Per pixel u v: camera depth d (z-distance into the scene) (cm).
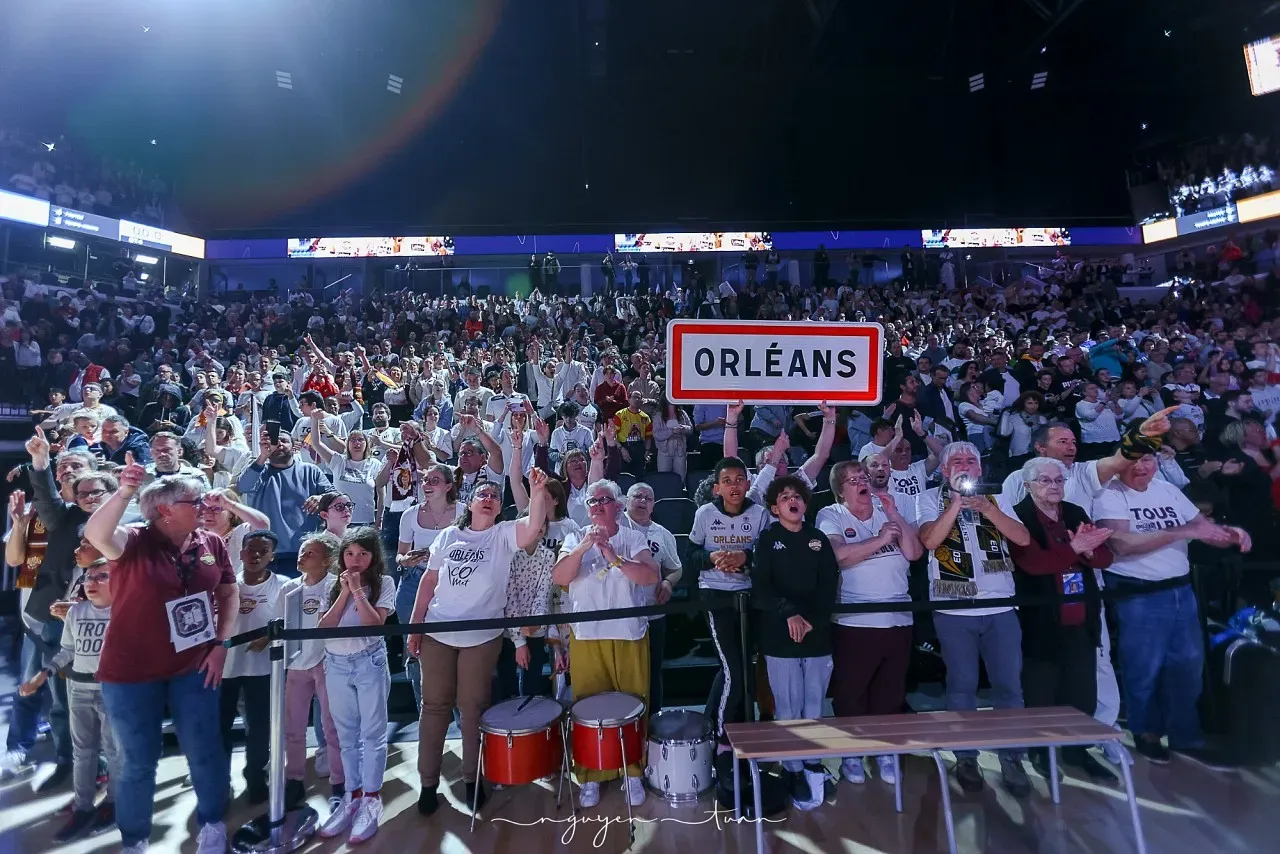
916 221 2098
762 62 2200
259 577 359
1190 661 368
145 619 279
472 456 530
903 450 518
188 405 898
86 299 1510
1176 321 1432
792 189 2409
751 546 366
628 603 357
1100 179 2344
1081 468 397
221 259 2064
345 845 312
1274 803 324
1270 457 451
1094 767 355
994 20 1978
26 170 1756
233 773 381
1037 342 1096
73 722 321
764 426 801
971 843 301
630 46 2153
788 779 341
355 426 789
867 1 1912
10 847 309
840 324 285
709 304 1628
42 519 365
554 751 328
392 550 565
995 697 353
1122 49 2091
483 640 343
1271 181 1797
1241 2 1836
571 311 1666
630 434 729
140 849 290
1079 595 332
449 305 1775
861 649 345
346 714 331
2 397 1134
